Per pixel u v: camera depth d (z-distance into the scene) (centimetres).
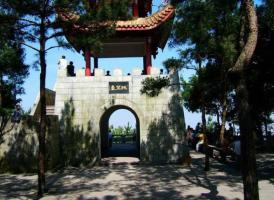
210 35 1716
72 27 1553
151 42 2452
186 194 1403
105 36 1593
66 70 2345
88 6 1548
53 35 1534
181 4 1656
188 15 1667
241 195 1352
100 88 2320
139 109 2302
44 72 1527
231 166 2128
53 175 1961
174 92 2317
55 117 2231
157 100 2309
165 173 1936
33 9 1468
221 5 1560
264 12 1916
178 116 2298
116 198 1377
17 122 2128
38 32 1513
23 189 1603
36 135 2108
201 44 1736
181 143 2277
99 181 1756
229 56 1591
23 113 2123
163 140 2281
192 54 1812
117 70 2331
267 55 2061
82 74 2336
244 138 923
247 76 2152
